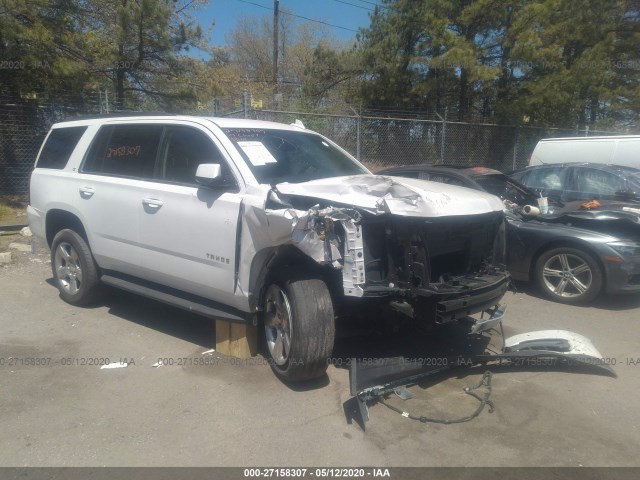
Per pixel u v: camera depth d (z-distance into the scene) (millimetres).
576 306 6250
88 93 12445
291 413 3648
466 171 6844
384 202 3580
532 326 5547
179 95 14086
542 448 3299
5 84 11258
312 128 12875
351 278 3545
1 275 6918
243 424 3504
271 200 3828
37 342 4805
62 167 5738
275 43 27047
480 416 3672
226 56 17266
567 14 16109
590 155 10305
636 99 19312
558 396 4000
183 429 3432
